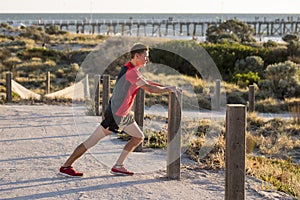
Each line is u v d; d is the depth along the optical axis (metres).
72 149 8.58
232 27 54.19
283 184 6.75
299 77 24.08
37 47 38.47
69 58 34.47
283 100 21.23
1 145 8.91
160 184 6.38
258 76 27.28
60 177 6.60
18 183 6.28
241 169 4.87
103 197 5.74
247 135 10.74
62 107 15.72
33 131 10.59
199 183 6.55
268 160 8.88
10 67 30.72
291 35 50.16
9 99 17.19
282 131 12.23
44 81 26.75
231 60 31.45
